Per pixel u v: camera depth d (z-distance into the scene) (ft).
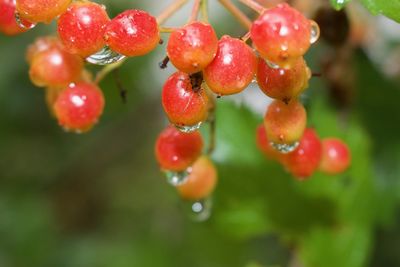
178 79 0.72
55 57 0.79
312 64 1.06
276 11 0.69
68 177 1.50
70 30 0.72
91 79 0.81
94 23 0.72
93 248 1.48
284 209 0.97
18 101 1.39
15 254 1.43
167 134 0.81
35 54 0.80
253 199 0.97
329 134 0.97
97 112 0.80
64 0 0.72
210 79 0.71
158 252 1.48
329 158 0.85
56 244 1.46
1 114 1.40
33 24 0.74
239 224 0.98
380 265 1.30
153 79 1.38
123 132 1.50
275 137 0.76
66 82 0.79
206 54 0.70
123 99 0.80
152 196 1.56
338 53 0.97
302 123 0.76
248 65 0.71
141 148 1.52
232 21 1.36
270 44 0.68
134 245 1.49
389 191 1.04
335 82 0.98
